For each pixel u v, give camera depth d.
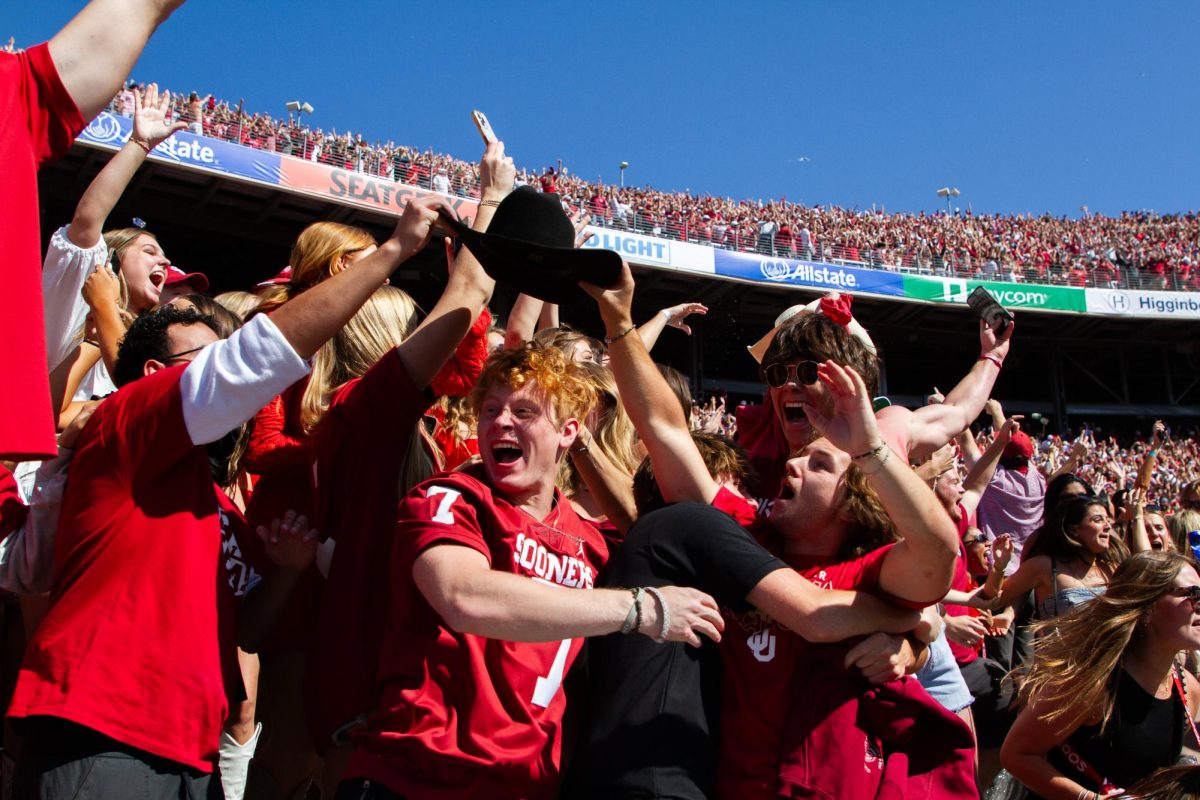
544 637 1.95
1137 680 3.28
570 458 2.90
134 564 2.10
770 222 30.56
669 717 2.22
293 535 2.66
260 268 25.89
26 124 1.76
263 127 21.91
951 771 2.30
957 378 36.38
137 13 1.91
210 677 2.15
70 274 2.97
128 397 2.16
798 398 2.80
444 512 2.13
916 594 2.19
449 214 2.38
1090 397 36.88
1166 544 6.95
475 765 2.03
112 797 1.95
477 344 2.91
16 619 3.17
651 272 26.38
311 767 3.00
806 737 2.22
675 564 2.29
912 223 38.34
